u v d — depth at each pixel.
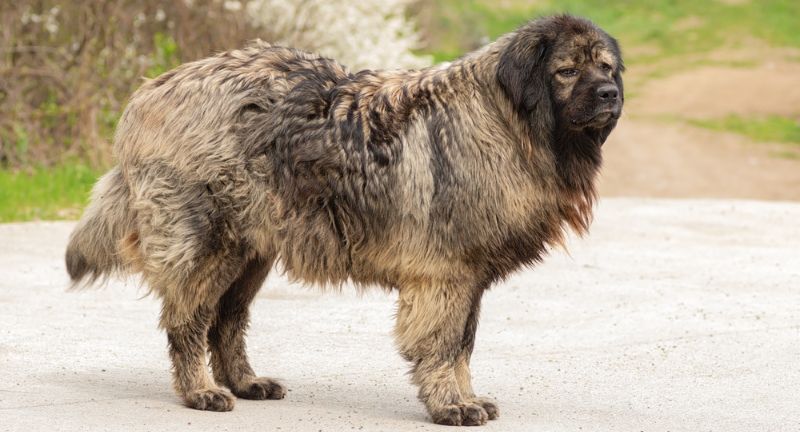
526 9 61.06
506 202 9.80
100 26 25.19
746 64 54.03
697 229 20.67
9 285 15.03
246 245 10.26
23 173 23.36
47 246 17.69
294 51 10.64
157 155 10.15
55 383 10.70
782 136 41.06
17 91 24.47
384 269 10.05
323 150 9.92
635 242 19.22
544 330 13.41
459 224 9.76
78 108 24.59
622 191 32.16
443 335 9.86
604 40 9.98
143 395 10.45
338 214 9.97
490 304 14.67
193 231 10.04
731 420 9.98
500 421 9.91
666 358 12.14
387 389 10.96
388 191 9.83
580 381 11.30
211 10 26.00
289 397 10.63
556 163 9.97
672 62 55.03
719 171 35.38
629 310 14.30
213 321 10.79
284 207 9.98
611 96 9.66
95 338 12.54
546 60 9.86
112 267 10.73
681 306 14.50
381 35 28.98
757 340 12.80
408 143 9.87
